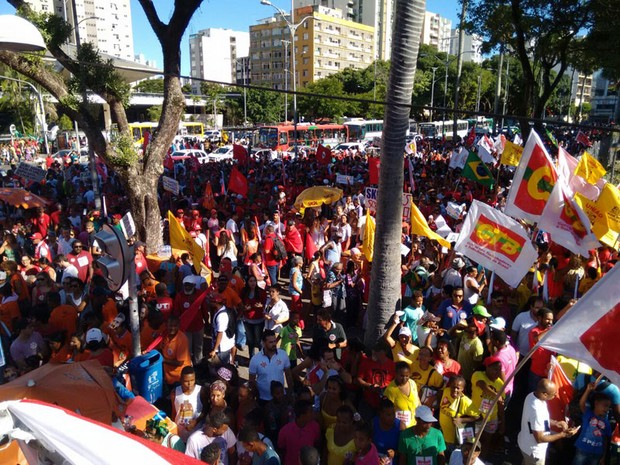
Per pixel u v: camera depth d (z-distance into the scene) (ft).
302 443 16.55
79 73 39.73
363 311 33.47
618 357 11.24
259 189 65.62
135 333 19.92
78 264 32.83
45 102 186.09
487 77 278.05
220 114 301.22
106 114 99.30
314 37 358.43
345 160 98.89
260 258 30.89
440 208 47.01
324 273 33.60
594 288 11.54
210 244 44.21
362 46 403.54
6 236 36.06
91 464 6.81
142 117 301.43
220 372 20.76
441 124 239.30
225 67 457.68
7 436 8.08
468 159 47.34
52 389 14.19
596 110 269.64
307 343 30.50
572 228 25.64
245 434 15.62
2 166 142.51
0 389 13.91
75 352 21.68
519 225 24.16
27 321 22.82
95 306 26.61
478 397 18.84
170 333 22.24
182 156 127.34
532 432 17.13
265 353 21.21
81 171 86.79
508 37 79.41
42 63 39.40
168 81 42.32
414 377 20.39
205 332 32.07
